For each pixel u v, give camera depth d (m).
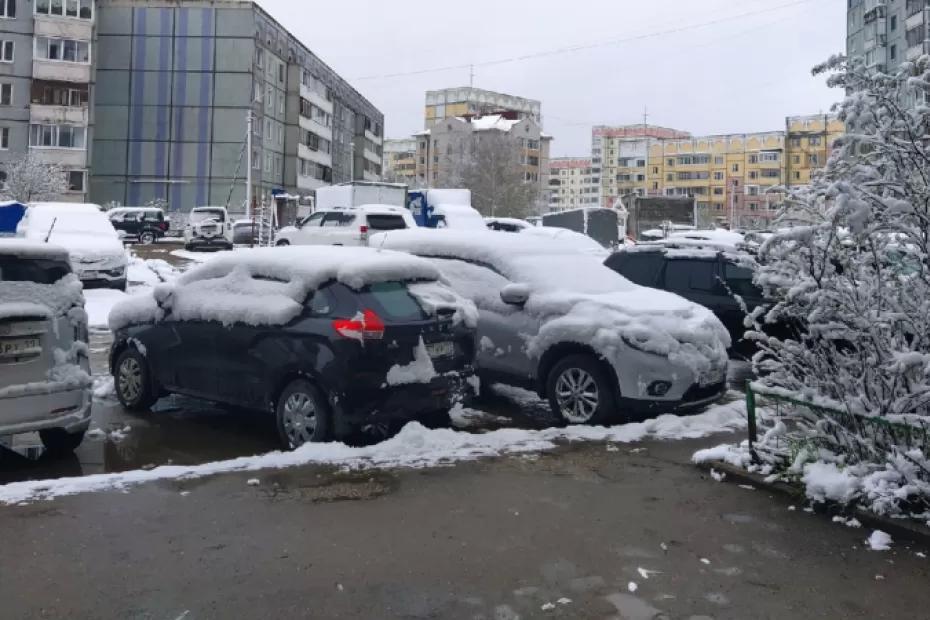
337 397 6.30
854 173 5.02
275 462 5.89
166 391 7.79
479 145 85.75
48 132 55.28
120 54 59.84
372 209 23.50
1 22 54.16
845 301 5.20
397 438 6.45
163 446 6.88
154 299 7.81
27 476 6.01
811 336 5.49
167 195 60.47
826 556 4.46
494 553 4.41
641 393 7.34
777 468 5.71
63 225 18.75
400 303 6.73
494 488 5.50
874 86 5.10
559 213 37.53
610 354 7.39
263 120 63.69
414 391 6.62
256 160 62.19
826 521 4.98
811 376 5.60
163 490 5.28
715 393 7.85
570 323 7.67
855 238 5.07
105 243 18.17
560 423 7.79
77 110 55.81
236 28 60.09
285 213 35.56
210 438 7.15
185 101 60.25
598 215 34.59
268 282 7.03
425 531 4.70
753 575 4.20
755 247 5.82
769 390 5.68
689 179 125.56
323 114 76.75
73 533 4.53
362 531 4.68
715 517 5.02
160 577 4.02
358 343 6.30
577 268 8.75
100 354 11.38
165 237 47.25
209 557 4.27
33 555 4.22
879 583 4.13
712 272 11.41
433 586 4.00
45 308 6.03
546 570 4.21
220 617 3.64
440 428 7.29
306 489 5.37
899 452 4.97
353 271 6.58
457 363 7.13
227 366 7.10
